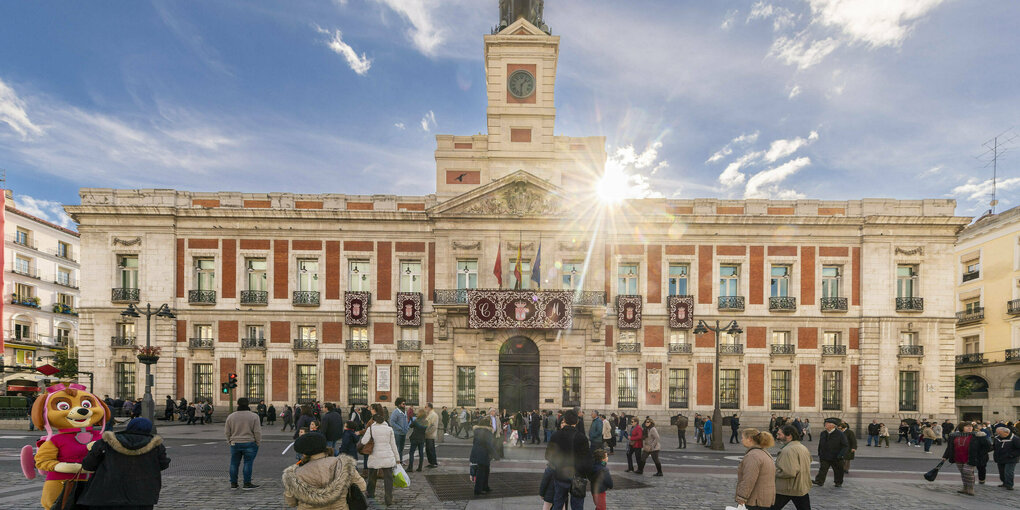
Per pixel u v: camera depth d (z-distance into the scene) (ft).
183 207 114.52
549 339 112.16
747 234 115.24
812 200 116.37
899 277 115.03
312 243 115.96
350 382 114.52
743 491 25.43
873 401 110.63
